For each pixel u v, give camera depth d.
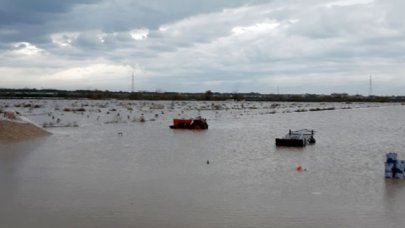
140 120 86.88
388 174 30.69
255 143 52.38
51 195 25.27
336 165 36.25
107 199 24.45
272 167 35.19
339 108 172.88
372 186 28.03
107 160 38.47
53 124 75.44
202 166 35.56
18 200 24.06
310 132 57.50
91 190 26.56
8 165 35.22
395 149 47.25
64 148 46.28
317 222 20.55
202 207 22.94
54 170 33.25
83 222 20.38
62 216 21.22
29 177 30.41
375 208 22.86
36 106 138.38
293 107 176.75
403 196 25.41
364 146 50.06
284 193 26.12
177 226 19.91
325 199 24.69
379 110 157.25
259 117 106.94
